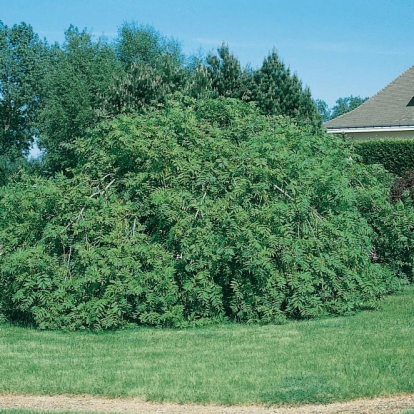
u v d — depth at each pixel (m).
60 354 7.44
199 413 5.42
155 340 8.08
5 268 8.77
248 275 8.98
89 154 10.27
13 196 9.41
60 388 6.07
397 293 11.14
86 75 35.25
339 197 9.81
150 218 9.63
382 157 20.55
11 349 7.71
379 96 27.58
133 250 8.77
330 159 10.53
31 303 8.74
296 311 9.27
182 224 8.85
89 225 8.91
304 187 9.44
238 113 10.80
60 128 33.66
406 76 27.89
